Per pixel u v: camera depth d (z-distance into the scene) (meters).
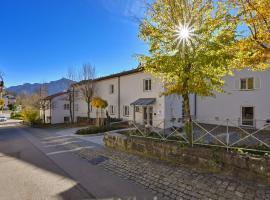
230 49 8.11
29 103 46.19
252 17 7.88
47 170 8.53
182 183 6.52
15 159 10.54
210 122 21.19
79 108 34.88
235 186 5.89
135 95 23.55
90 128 20.50
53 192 6.25
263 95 17.31
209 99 21.39
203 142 8.76
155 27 9.16
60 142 15.76
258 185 5.80
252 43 8.00
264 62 8.71
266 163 5.88
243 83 18.75
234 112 19.31
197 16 8.82
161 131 12.19
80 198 5.83
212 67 8.29
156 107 20.81
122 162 9.22
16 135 21.89
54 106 36.84
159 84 20.48
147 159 9.23
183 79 8.50
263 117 17.23
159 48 9.17
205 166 7.29
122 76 25.45
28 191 6.35
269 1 7.27
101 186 6.70
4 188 6.61
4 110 94.12
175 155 8.36
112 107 27.27
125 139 11.07
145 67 9.34
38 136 20.27
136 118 23.34
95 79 29.92
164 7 9.02
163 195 5.96
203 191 5.89
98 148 12.58
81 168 8.78
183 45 8.55
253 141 10.90
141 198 5.80
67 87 37.41
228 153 6.77
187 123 8.85
